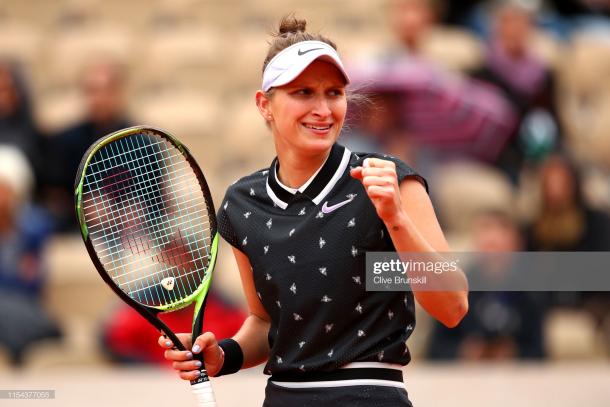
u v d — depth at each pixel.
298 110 12.49
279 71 12.53
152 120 39.19
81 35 45.69
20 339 29.11
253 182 13.40
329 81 12.53
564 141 36.44
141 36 45.66
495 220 28.97
